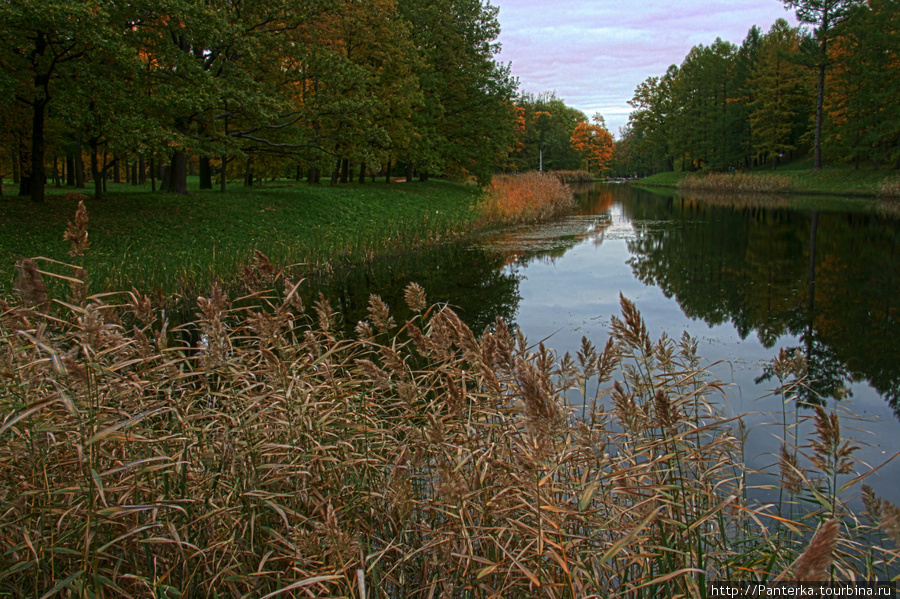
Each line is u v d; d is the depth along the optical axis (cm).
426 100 3484
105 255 1305
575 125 10319
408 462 255
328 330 345
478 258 1642
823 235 1942
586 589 229
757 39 5897
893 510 150
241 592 259
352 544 207
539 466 201
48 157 2934
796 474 266
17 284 229
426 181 3825
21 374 244
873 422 533
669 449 252
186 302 1048
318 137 2478
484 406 291
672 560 229
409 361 621
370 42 2970
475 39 3650
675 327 884
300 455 270
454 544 246
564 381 315
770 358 732
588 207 3612
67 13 1332
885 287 1156
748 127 5456
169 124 1794
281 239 1672
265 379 322
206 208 1894
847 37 3878
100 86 1466
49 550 223
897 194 3338
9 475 254
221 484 274
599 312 982
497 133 3722
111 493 256
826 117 4266
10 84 1396
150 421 301
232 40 2005
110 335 251
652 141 7612
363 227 2075
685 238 1984
